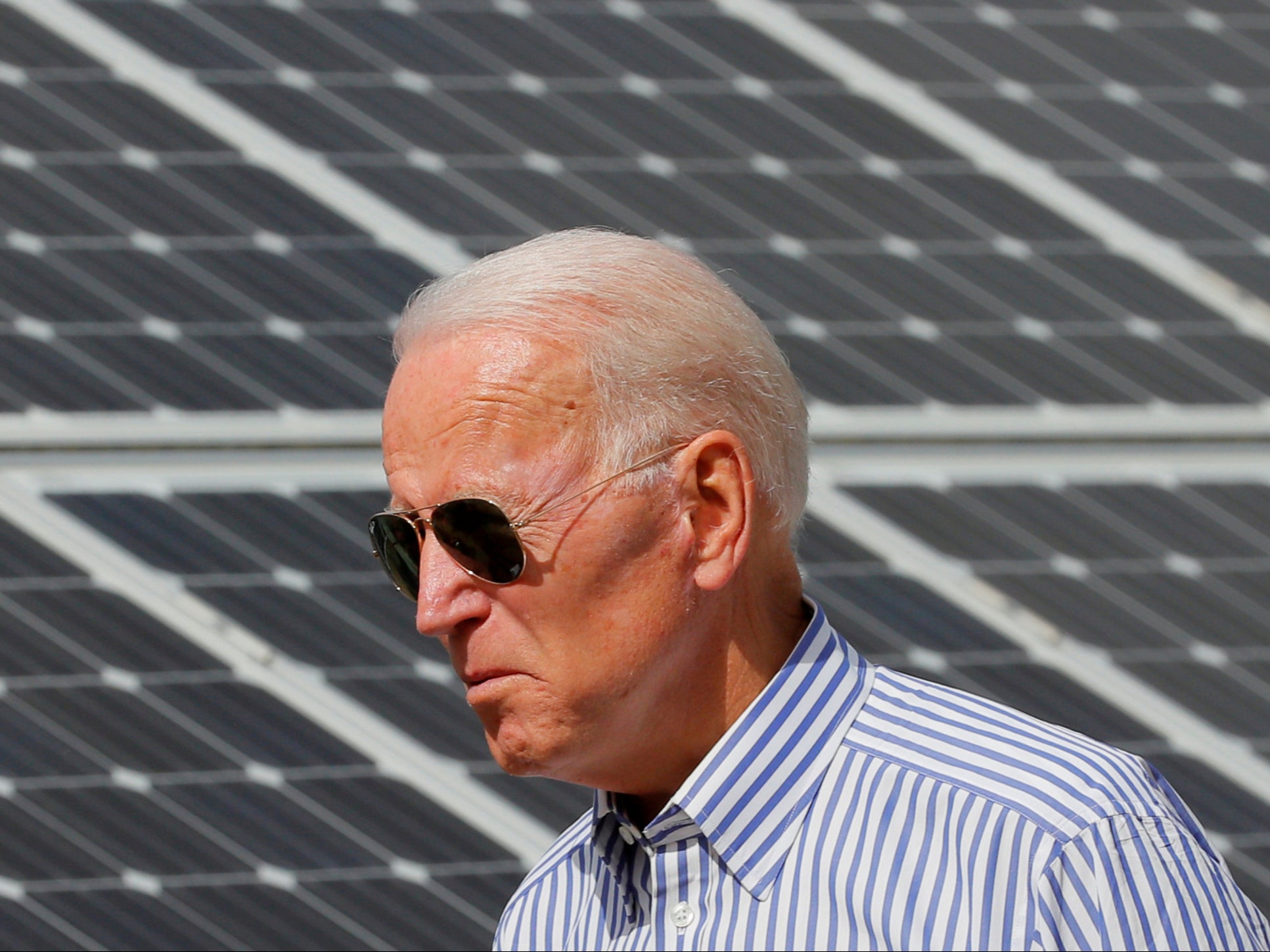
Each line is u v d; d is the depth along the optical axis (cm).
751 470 545
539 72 1054
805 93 1063
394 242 1009
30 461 954
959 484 992
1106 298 1030
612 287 538
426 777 934
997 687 954
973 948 476
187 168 1009
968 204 1045
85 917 891
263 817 916
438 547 542
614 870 567
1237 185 1058
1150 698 955
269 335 989
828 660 563
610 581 526
